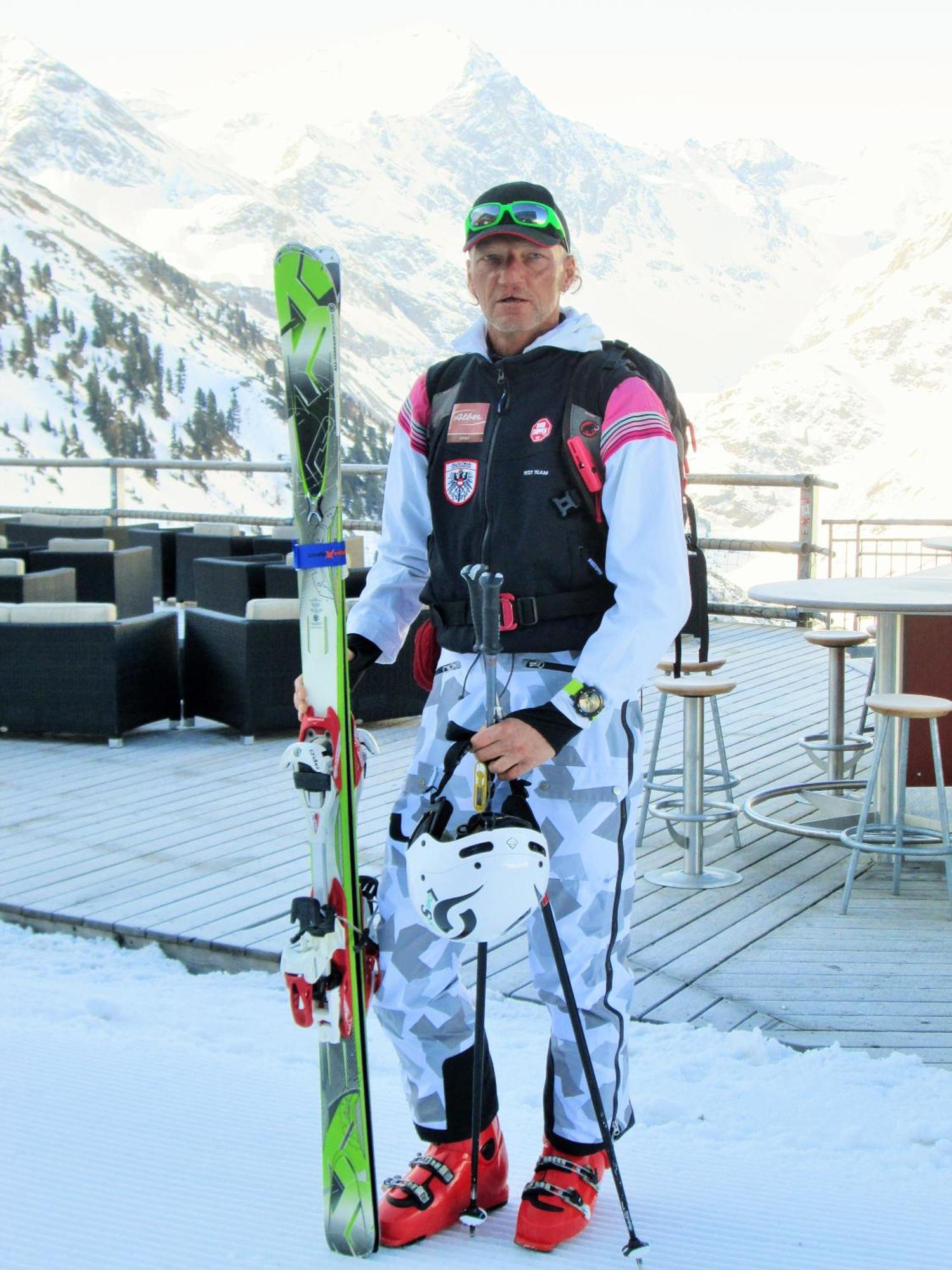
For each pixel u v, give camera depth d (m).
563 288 1.89
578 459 1.78
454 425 1.89
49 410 182.75
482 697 1.84
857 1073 2.69
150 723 6.54
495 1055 2.81
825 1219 1.95
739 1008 3.07
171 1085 2.46
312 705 1.82
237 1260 1.82
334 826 1.79
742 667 7.78
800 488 8.95
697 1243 1.86
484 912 1.68
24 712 6.23
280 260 1.81
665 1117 2.47
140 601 9.92
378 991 1.90
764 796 4.52
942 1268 1.80
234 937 3.61
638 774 1.88
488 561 1.84
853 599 3.83
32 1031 2.79
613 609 1.77
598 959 1.85
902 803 3.91
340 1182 1.81
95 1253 1.84
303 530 1.82
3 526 11.69
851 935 3.54
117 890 4.07
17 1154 2.15
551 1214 1.84
